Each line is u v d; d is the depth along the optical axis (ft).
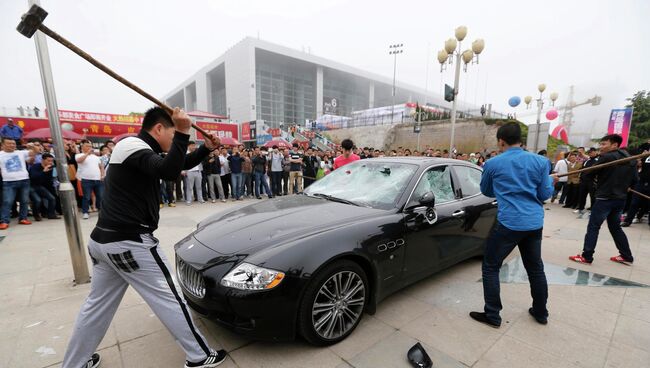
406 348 6.78
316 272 6.27
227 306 6.07
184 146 5.03
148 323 7.76
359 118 100.01
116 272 5.69
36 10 4.16
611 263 12.48
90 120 49.34
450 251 9.78
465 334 7.35
